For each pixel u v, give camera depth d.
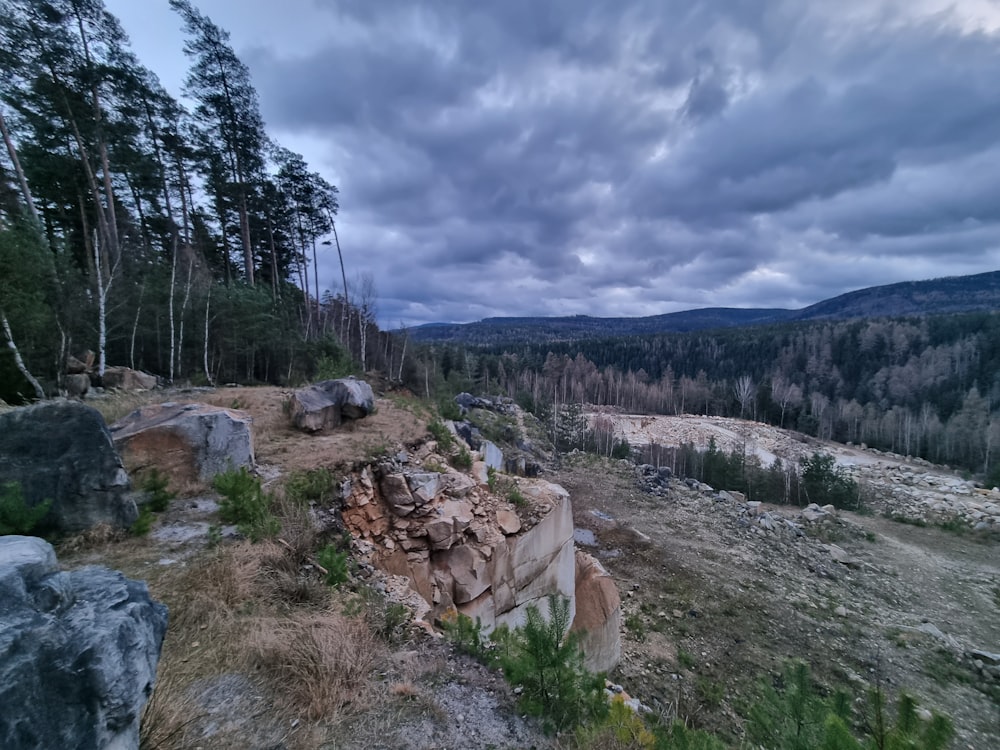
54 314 13.20
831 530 20.36
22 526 4.49
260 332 21.75
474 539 7.68
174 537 5.45
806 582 14.03
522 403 45.84
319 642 3.98
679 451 38.75
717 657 9.72
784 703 3.34
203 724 3.08
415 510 7.42
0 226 12.24
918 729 2.59
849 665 9.88
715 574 13.60
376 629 4.68
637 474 24.08
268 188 27.38
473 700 4.00
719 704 8.33
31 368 12.73
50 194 19.67
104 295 15.23
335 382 10.89
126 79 19.17
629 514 18.25
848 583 14.67
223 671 3.58
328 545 5.51
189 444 6.92
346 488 7.32
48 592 2.03
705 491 23.33
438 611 6.69
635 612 11.31
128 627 2.14
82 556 4.84
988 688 9.58
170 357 17.81
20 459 4.90
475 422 23.53
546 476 21.92
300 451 8.27
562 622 4.34
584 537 15.57
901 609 13.31
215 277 27.91
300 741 3.12
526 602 8.41
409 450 9.27
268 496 6.18
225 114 24.47
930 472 38.69
